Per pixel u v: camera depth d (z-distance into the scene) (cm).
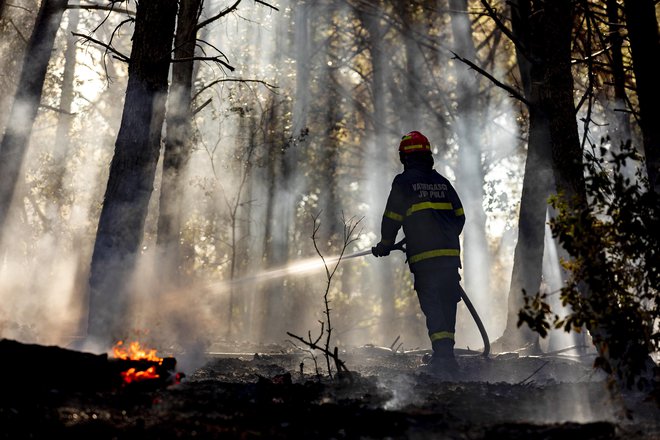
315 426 412
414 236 736
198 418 410
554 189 1111
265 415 432
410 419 427
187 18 1306
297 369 776
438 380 657
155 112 853
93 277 814
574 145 743
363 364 862
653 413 495
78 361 457
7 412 381
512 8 1172
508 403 514
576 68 1695
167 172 1306
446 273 733
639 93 663
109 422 381
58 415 386
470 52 2473
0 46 2214
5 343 443
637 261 515
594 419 474
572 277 513
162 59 854
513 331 1120
